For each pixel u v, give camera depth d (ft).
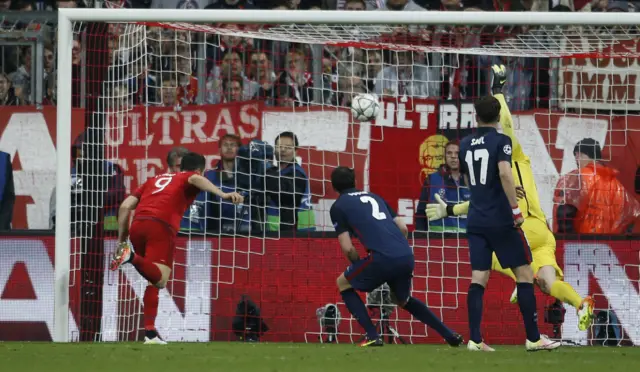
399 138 127.95
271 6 153.79
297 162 127.44
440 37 136.67
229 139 125.49
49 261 121.80
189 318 120.67
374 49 130.52
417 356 80.07
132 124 126.93
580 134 128.16
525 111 128.16
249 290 121.29
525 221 98.22
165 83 139.64
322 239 121.60
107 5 150.41
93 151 119.75
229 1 154.10
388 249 92.12
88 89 119.75
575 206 126.41
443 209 95.81
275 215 126.41
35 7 155.02
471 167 85.46
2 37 138.92
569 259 119.85
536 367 68.80
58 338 113.29
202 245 121.60
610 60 131.64
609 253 119.75
